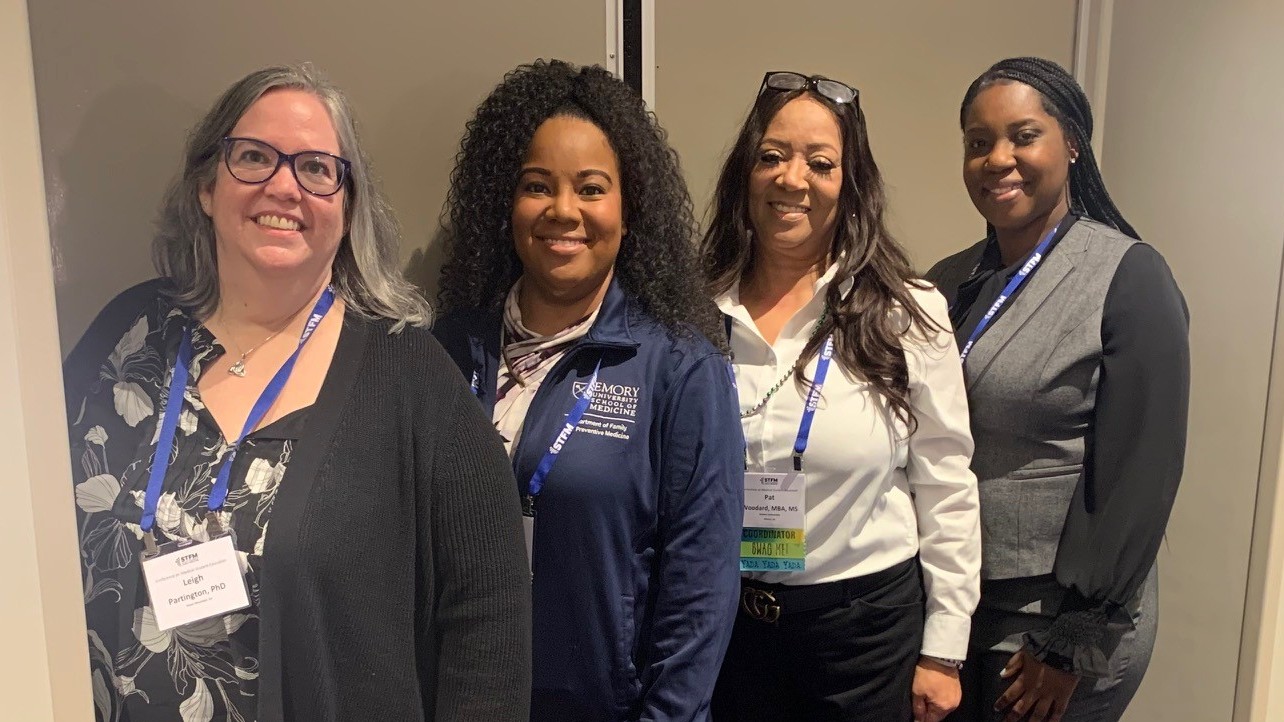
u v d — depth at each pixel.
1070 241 1.58
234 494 0.94
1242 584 1.58
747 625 1.46
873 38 1.82
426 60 1.42
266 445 0.96
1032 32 1.93
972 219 1.93
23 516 0.89
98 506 0.96
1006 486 1.57
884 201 1.51
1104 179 1.92
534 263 1.26
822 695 1.45
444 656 1.03
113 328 1.07
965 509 1.47
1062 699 1.52
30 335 0.87
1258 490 1.54
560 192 1.23
